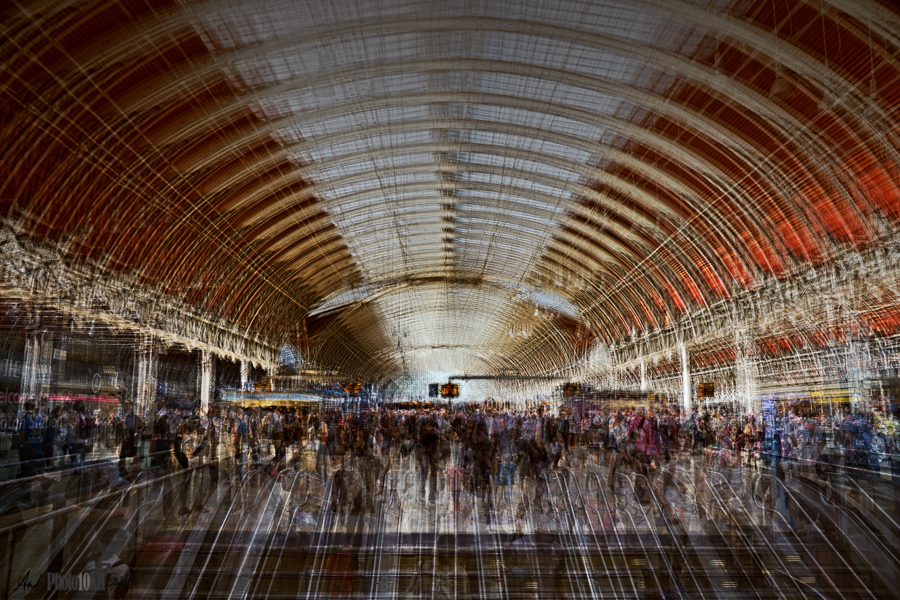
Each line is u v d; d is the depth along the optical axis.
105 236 29.56
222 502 19.67
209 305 41.81
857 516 17.02
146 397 35.75
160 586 14.70
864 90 21.56
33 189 24.50
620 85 25.88
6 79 20.09
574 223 43.88
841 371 31.02
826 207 27.98
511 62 25.55
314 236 45.22
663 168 31.69
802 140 25.22
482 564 15.69
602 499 19.28
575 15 22.38
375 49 24.48
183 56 22.56
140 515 17.75
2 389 26.20
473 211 44.97
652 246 41.34
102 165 26.03
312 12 21.77
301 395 43.09
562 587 15.37
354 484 18.16
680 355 47.78
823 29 19.94
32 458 19.62
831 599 14.67
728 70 23.27
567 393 43.88
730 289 37.72
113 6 19.45
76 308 28.75
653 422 28.23
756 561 15.36
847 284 28.52
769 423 31.58
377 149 33.69
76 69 21.02
